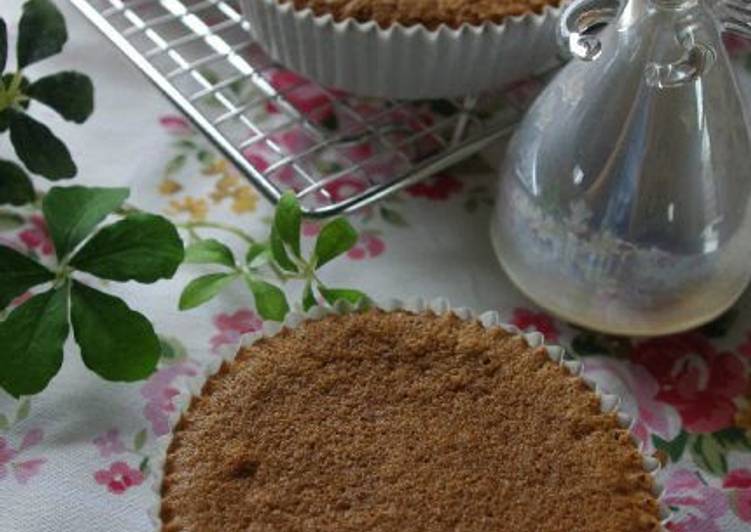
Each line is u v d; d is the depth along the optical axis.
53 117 0.45
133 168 0.44
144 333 0.38
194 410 0.37
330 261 0.42
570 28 0.39
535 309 0.42
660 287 0.39
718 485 0.38
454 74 0.44
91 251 0.38
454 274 0.42
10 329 0.38
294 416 0.36
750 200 0.39
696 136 0.38
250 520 0.35
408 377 0.37
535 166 0.40
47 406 0.39
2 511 0.38
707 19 0.38
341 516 0.35
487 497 0.35
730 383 0.40
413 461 0.36
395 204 0.44
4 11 0.48
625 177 0.38
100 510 0.38
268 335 0.38
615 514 0.35
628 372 0.40
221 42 0.47
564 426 0.36
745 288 0.41
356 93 0.45
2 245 0.39
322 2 0.43
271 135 0.45
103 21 0.46
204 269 0.42
